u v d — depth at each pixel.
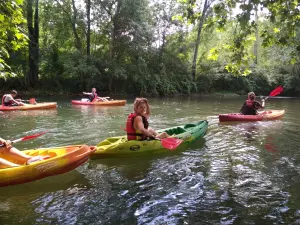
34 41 19.61
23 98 17.12
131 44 19.58
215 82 25.86
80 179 4.08
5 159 4.10
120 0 18.77
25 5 18.06
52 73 20.81
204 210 3.24
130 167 4.59
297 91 24.50
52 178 4.10
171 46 23.19
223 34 23.81
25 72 19.70
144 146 5.10
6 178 3.68
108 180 4.06
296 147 5.80
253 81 25.39
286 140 6.36
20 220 3.01
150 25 20.47
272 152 5.45
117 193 3.65
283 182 4.00
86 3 19.20
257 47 26.36
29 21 19.09
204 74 24.89
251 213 3.17
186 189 3.78
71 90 20.84
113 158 4.96
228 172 4.39
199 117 9.72
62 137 6.45
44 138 6.34
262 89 25.67
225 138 6.54
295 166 4.65
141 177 4.18
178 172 4.38
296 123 8.52
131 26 19.20
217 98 19.66
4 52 5.18
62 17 20.38
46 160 3.94
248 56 4.51
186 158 5.06
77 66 18.66
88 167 4.56
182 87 23.48
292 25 4.00
